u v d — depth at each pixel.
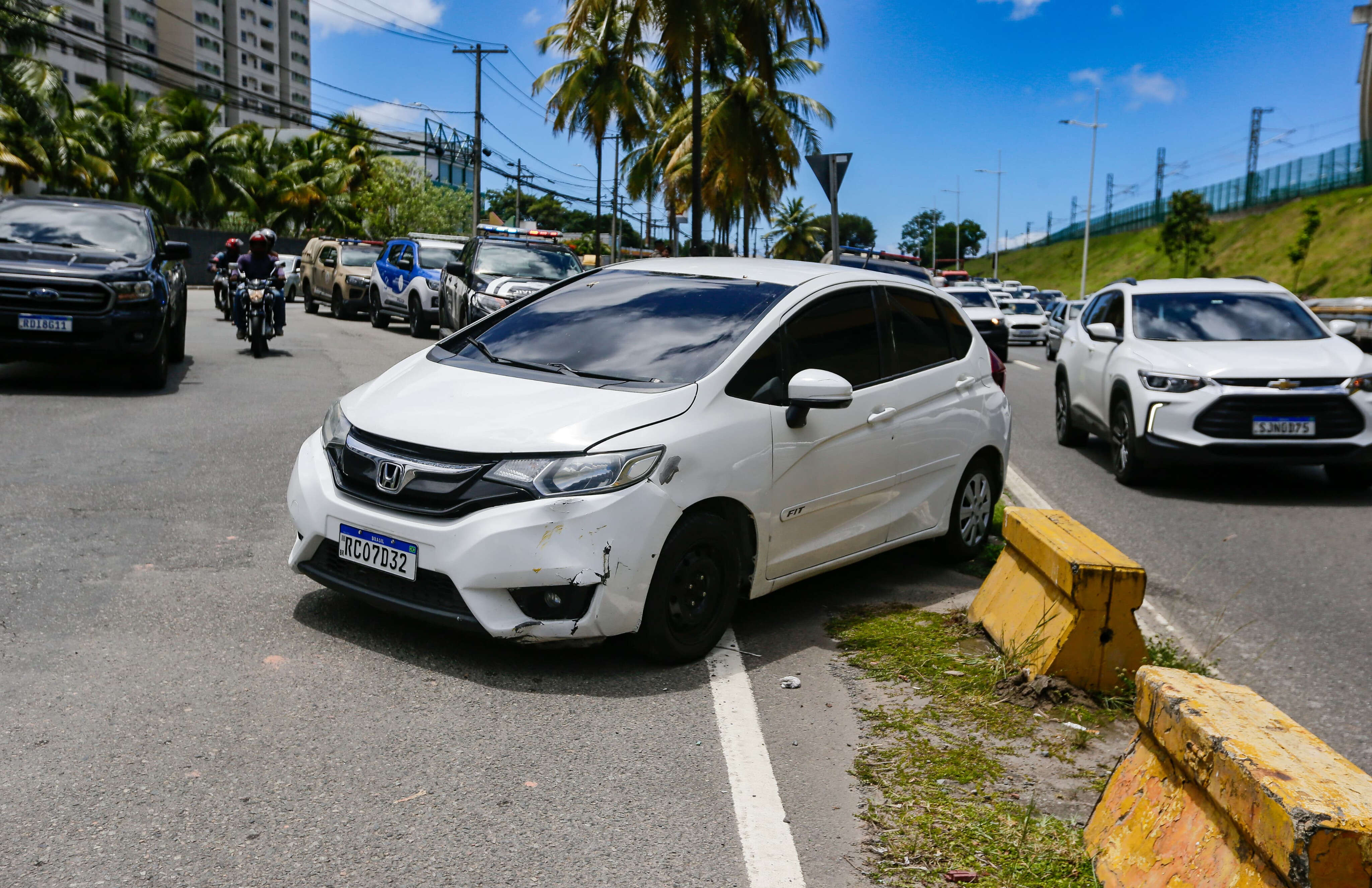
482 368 4.86
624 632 4.13
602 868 2.88
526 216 120.44
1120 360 9.43
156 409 9.84
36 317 10.06
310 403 10.78
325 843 2.92
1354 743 4.06
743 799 3.30
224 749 3.43
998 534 6.95
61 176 44.84
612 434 4.14
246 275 15.17
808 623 5.08
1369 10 68.50
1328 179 73.00
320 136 68.00
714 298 5.16
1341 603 5.86
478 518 4.01
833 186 12.08
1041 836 3.13
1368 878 2.07
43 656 4.07
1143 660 4.24
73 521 5.92
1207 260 78.06
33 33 42.22
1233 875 2.35
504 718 3.79
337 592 4.98
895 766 3.59
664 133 37.69
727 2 24.17
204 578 5.09
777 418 4.71
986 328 22.02
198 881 2.71
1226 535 7.42
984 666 4.50
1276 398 8.39
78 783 3.16
